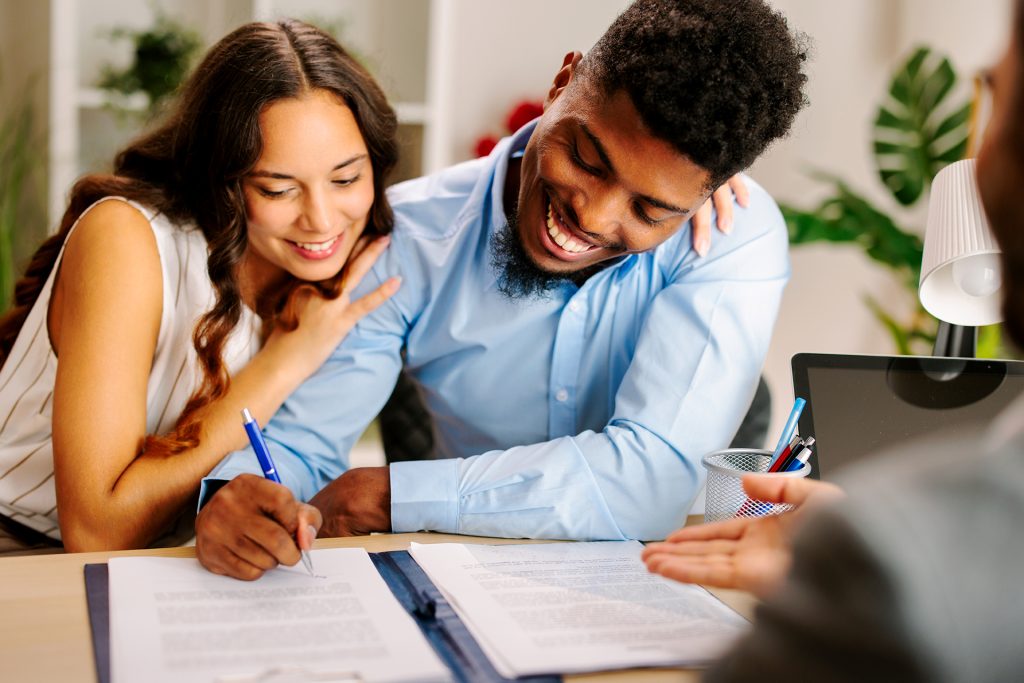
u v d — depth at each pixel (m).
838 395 1.07
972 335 1.20
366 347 1.35
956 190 1.12
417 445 1.60
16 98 2.50
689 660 0.77
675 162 1.02
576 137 1.05
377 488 1.09
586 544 1.05
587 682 0.74
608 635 0.80
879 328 2.87
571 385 1.36
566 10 2.94
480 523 1.07
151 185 1.33
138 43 2.47
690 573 0.76
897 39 2.77
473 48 2.92
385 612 0.82
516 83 2.96
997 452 0.44
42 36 2.47
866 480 0.45
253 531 0.89
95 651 0.75
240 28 1.25
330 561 0.94
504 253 1.23
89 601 0.84
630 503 1.11
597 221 1.08
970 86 2.56
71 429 1.15
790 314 2.98
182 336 1.29
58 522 1.28
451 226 1.38
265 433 1.26
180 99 1.33
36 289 1.37
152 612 0.81
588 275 1.31
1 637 0.77
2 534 1.29
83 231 1.25
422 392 1.50
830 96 2.84
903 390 1.08
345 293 1.32
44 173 2.45
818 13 2.82
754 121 1.01
